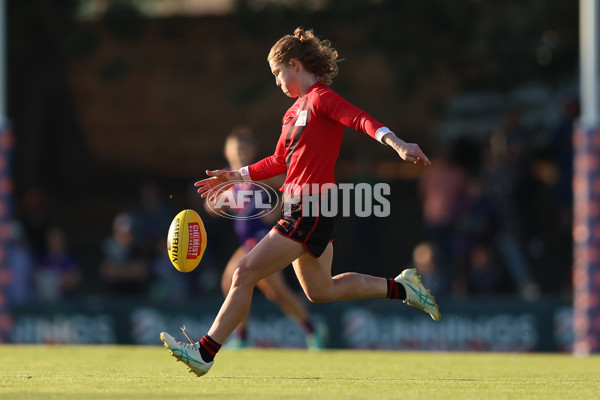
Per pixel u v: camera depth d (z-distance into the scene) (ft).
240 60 267.59
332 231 60.44
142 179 255.29
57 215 235.20
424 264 151.33
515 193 175.94
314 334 109.40
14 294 157.17
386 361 91.20
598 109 125.70
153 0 234.38
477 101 222.48
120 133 274.36
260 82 226.99
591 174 123.65
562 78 204.44
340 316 127.03
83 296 178.91
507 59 199.00
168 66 272.72
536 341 124.88
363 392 56.24
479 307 126.00
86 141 250.57
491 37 192.54
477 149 199.21
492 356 103.81
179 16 266.36
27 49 225.15
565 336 124.47
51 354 98.07
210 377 66.69
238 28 216.13
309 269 61.41
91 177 249.34
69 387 57.62
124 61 268.82
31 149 238.27
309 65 61.00
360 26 213.05
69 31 209.67
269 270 59.67
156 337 132.77
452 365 85.92
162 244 166.71
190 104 271.08
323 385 60.85
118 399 50.75
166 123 272.31
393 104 249.34
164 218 174.19
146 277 170.30
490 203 167.94
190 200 231.91
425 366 83.76
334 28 229.86
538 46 198.39
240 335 111.75
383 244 204.44
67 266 171.83
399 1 194.29
